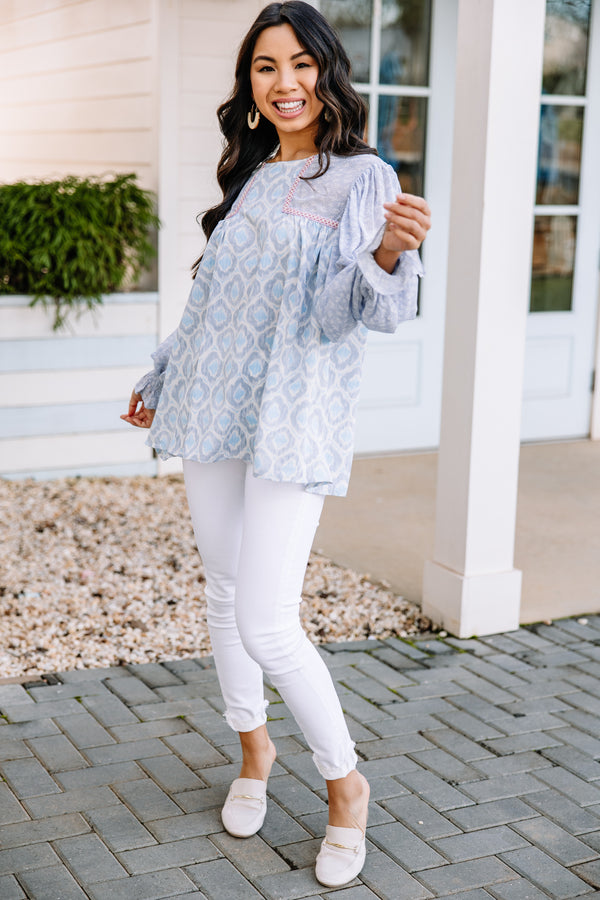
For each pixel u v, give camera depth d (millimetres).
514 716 2869
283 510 2004
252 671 2268
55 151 6195
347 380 2043
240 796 2299
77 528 4402
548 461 5648
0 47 6852
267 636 2029
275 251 1979
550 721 2848
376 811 2389
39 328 4875
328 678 2105
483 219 3105
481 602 3385
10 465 4977
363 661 3195
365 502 4871
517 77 3068
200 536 2182
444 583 3432
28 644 3250
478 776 2551
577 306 5957
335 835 2146
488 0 3008
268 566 2010
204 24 4984
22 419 4945
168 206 5047
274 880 2131
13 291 4852
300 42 1937
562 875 2178
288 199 1996
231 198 2150
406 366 5664
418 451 5797
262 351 2006
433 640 3373
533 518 4672
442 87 5348
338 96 1993
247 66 2066
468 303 3193
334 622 3500
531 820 2375
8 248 4688
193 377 2109
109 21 5383
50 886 2082
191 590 3762
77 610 3531
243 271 2025
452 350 3283
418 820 2357
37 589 3701
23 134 6617
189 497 2178
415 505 4840
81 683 2996
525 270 3209
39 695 2912
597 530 4523
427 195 5453
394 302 1832
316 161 2012
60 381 4969
